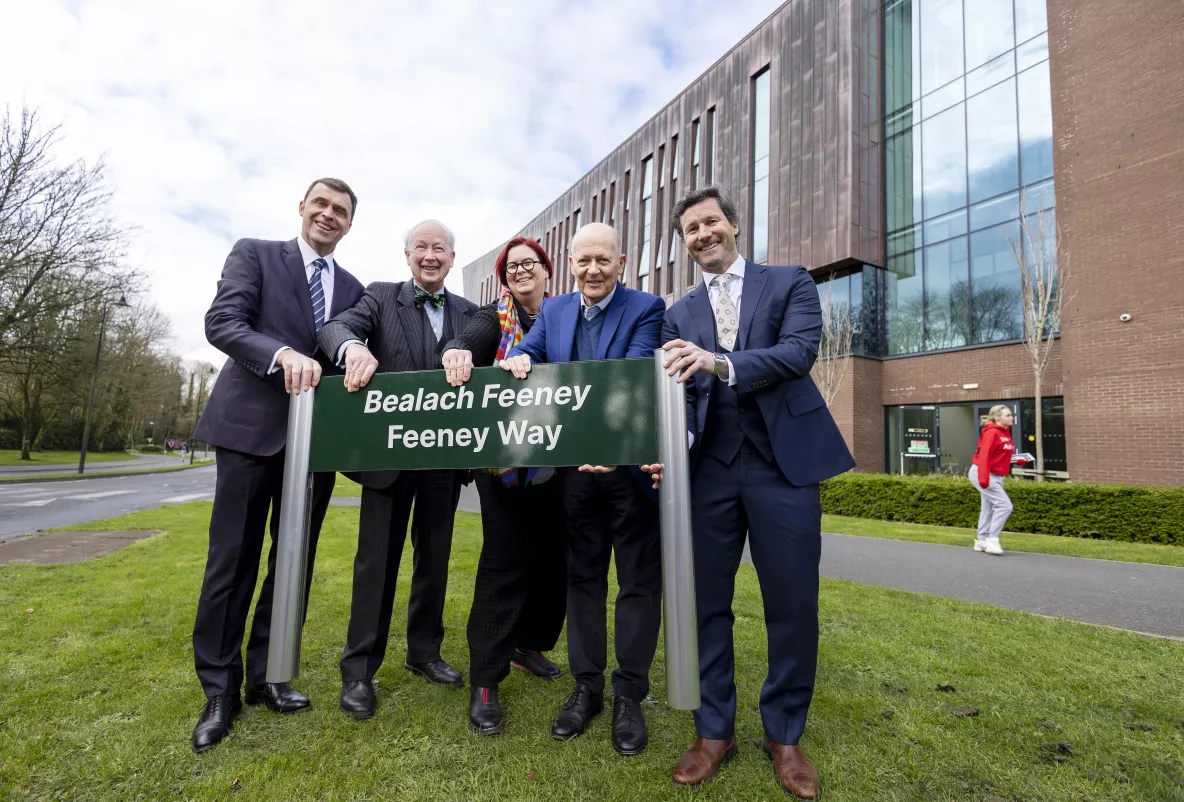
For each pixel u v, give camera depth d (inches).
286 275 91.5
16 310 652.7
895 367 568.1
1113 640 121.3
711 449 75.9
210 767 69.4
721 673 73.4
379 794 64.4
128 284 719.7
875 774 70.2
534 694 93.8
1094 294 395.2
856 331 569.9
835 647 115.9
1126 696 92.9
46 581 164.4
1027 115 483.5
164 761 70.4
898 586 182.2
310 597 147.5
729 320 80.1
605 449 63.9
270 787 65.2
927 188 557.3
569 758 73.2
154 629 120.3
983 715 86.0
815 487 73.9
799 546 71.4
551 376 66.9
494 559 83.5
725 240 80.4
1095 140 400.2
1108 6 397.4
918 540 288.8
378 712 85.0
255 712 84.7
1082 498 309.0
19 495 544.7
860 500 413.7
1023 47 489.1
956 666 105.4
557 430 65.6
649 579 82.4
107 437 1964.8
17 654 105.3
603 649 86.1
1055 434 449.4
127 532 272.5
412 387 70.9
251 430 83.4
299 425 72.0
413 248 99.1
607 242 84.9
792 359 70.5
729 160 746.8
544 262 110.1
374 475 87.0
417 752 73.7
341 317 89.4
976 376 505.0
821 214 599.8
